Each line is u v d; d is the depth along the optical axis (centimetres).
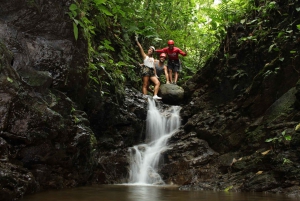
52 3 479
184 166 668
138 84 1023
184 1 1320
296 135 496
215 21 931
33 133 407
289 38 659
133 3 1081
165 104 948
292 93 609
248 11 843
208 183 547
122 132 759
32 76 438
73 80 518
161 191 471
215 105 812
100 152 685
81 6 545
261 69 736
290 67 641
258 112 670
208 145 720
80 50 531
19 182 352
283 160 479
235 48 819
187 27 1340
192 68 1226
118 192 445
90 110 665
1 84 378
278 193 441
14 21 451
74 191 438
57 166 464
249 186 481
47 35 484
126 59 955
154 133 833
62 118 450
